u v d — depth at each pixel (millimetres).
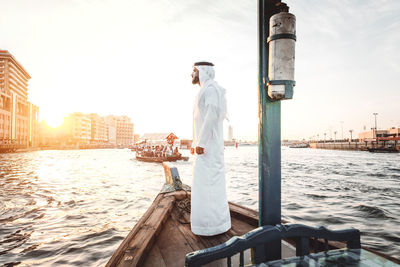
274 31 1264
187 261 1080
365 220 6617
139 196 10305
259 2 1389
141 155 36562
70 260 4258
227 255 1130
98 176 17984
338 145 94375
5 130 67000
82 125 112062
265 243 1227
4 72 82250
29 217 7066
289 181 14773
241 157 52156
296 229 1276
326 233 1323
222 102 2336
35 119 89938
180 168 23016
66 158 43719
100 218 6957
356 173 19312
